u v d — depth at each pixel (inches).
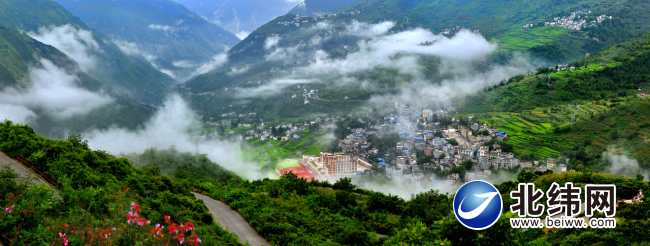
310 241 1267.2
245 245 1154.0
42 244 613.9
